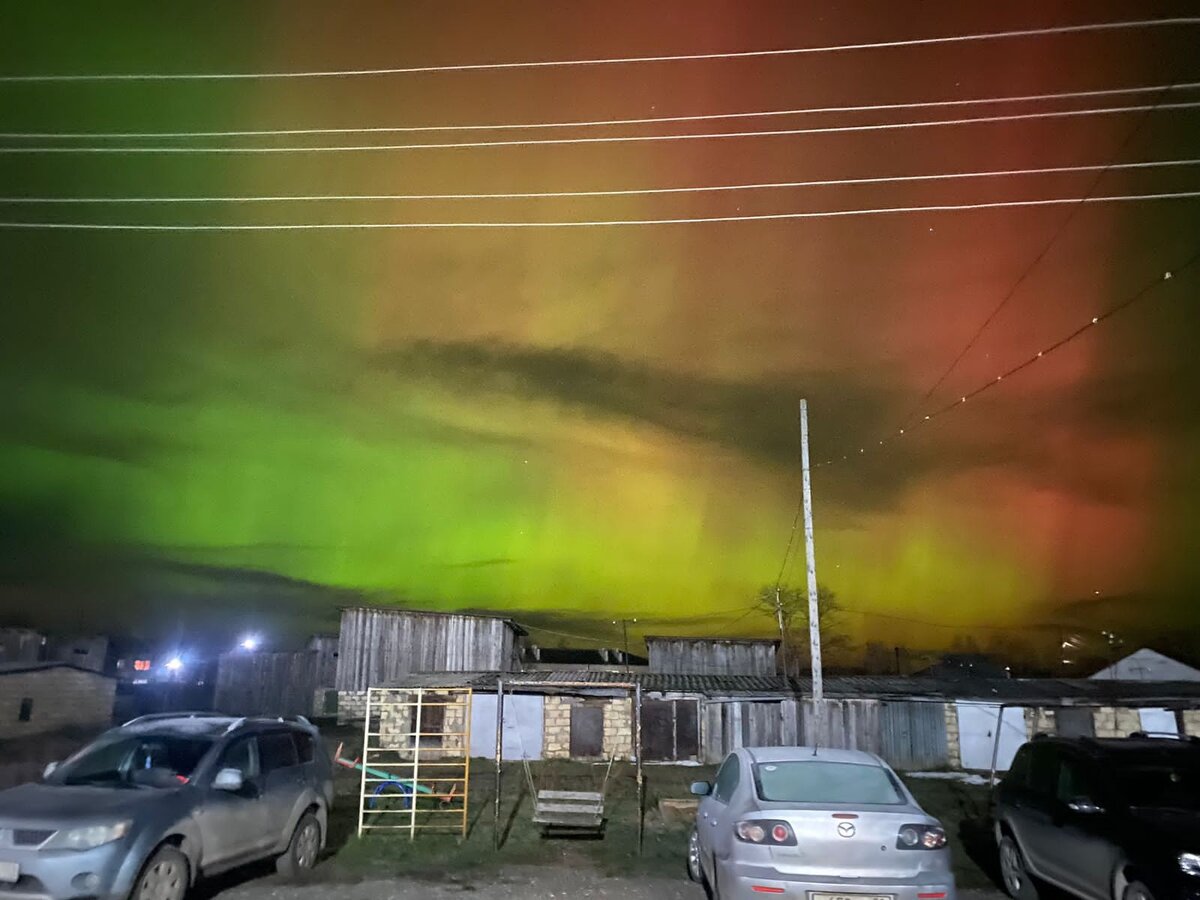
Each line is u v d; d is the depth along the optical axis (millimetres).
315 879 9734
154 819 7695
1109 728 25875
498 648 32625
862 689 27375
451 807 15547
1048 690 27391
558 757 25984
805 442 19672
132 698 33125
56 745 25156
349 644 32094
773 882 6648
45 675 27641
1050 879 8492
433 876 10023
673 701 26391
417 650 32375
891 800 7504
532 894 9266
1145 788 7902
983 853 11969
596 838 12711
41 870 7000
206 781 8602
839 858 6727
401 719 26344
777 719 26375
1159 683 29516
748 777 7910
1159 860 6863
